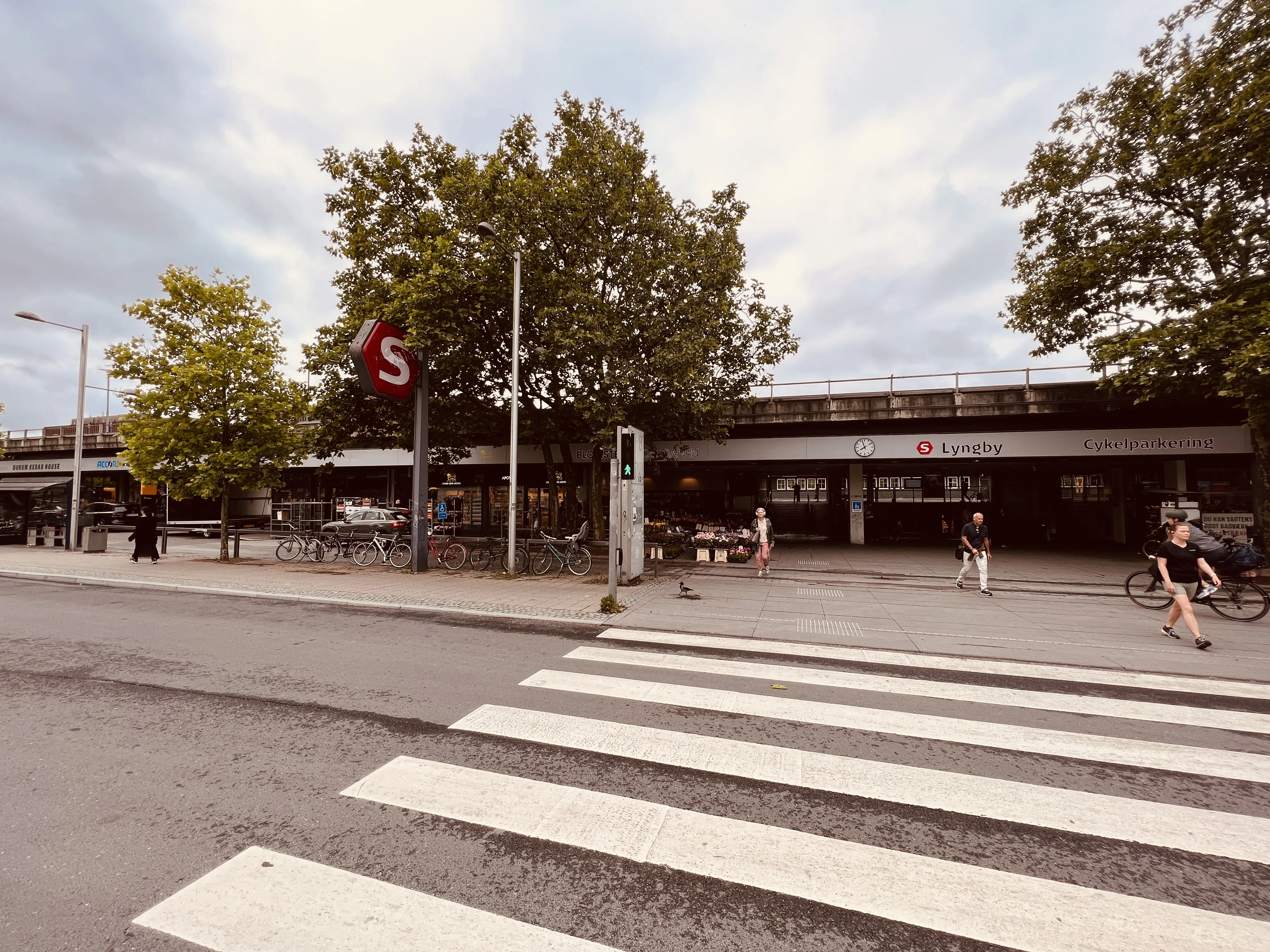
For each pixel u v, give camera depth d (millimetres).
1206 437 17203
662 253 14695
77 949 2143
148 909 2381
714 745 4145
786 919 2383
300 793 3404
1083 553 20141
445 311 13188
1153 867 2779
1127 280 14266
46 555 17750
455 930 2283
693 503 27891
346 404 16781
